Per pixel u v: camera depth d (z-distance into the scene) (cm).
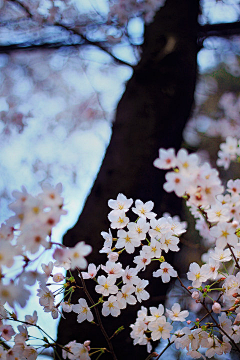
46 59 294
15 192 92
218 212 99
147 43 145
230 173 272
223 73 322
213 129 310
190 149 281
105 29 230
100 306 119
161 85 139
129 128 135
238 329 105
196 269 105
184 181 93
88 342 102
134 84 141
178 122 139
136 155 132
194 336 103
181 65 141
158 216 130
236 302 104
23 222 91
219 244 98
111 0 223
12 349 100
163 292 125
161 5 149
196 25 146
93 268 105
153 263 125
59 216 92
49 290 100
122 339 119
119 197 106
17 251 92
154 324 104
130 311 120
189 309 185
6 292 91
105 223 126
